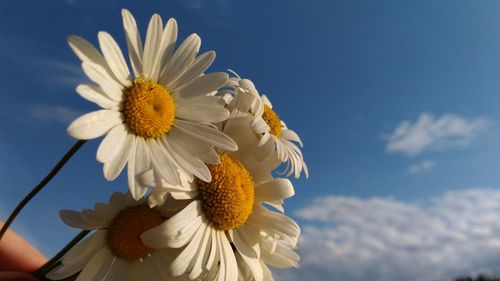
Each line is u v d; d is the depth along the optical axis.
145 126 0.09
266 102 0.14
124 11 0.09
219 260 0.10
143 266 0.10
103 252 0.10
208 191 0.10
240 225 0.11
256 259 0.11
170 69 0.10
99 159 0.08
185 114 0.10
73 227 0.09
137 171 0.09
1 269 0.15
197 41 0.10
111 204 0.10
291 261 0.11
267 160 0.11
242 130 0.11
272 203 0.11
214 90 0.10
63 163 0.08
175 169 0.09
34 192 0.09
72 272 0.09
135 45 0.09
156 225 0.10
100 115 0.08
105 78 0.09
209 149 0.10
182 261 0.09
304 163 0.14
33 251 0.15
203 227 0.10
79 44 0.08
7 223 0.09
